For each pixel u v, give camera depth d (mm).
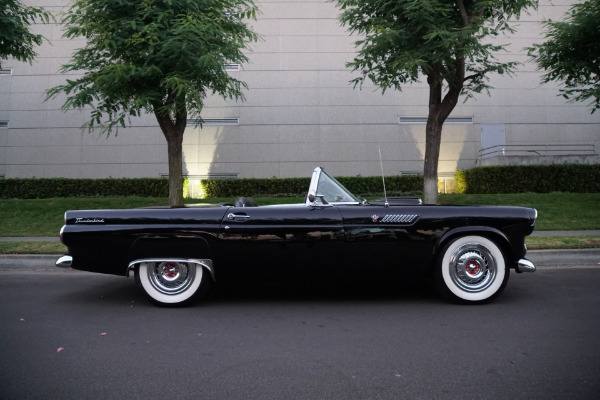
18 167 17391
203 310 4105
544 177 14930
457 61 9414
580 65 10758
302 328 3510
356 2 9547
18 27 9625
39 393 2299
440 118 9992
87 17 9047
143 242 4129
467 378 2477
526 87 18094
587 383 2383
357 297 4566
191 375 2555
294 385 2406
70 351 2984
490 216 4152
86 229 4168
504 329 3418
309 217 4141
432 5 8406
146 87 9133
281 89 17750
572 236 8250
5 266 6848
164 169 17375
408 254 4133
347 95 17812
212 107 17578
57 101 17516
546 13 18031
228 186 16250
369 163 17656
